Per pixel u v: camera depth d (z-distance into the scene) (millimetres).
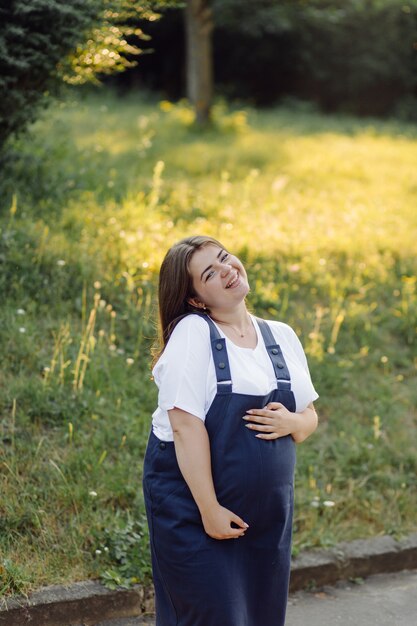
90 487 4008
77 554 3670
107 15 5609
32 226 5816
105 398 4609
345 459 4770
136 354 5012
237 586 2635
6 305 4984
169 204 7410
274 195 8328
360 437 4965
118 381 4750
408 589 4129
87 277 5484
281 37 19859
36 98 5938
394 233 7684
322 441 4922
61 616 3463
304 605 3910
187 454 2564
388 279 6707
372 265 6859
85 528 3811
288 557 2770
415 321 6109
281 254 6723
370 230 7609
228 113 15180
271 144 11375
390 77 20719
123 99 17469
